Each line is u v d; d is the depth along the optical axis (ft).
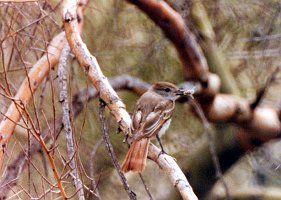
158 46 49.42
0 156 32.45
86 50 29.84
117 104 28.71
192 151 48.98
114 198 48.06
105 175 47.24
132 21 49.52
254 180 51.47
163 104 31.27
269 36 49.60
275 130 48.49
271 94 50.49
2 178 32.76
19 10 36.65
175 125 49.85
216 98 46.42
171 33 44.80
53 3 41.09
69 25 30.30
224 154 48.83
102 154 47.01
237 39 50.83
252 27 50.65
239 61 51.19
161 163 26.45
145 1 43.78
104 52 49.16
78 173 28.68
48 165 39.22
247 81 51.26
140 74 49.60
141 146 27.91
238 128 48.06
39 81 34.24
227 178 51.29
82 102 41.27
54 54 34.65
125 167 27.55
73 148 27.81
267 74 50.72
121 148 47.93
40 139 27.02
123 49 49.52
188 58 45.27
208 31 48.49
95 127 47.11
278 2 50.21
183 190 25.68
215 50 48.60
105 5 48.57
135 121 28.96
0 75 39.06
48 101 41.96
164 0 46.06
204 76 45.68
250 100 49.90
